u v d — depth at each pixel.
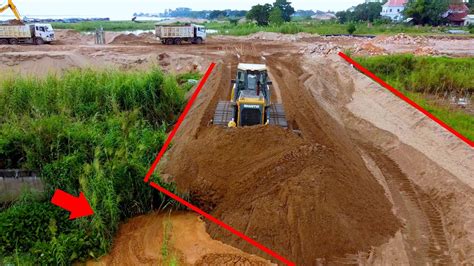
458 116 14.94
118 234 8.27
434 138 12.78
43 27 38.38
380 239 7.91
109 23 85.25
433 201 9.71
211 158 9.95
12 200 9.79
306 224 7.63
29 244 7.67
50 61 28.12
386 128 14.12
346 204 8.32
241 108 10.95
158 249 7.75
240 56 30.81
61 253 7.12
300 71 24.34
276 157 9.25
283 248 7.41
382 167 11.46
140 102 14.17
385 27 58.72
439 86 19.33
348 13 80.81
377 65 22.72
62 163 9.18
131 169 9.05
